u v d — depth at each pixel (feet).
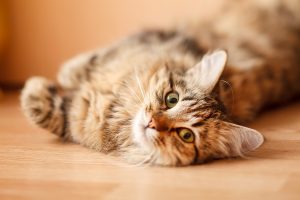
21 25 3.21
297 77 2.85
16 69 3.25
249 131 1.96
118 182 1.72
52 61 3.22
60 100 2.16
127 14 3.11
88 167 1.87
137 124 1.92
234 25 2.70
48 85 2.20
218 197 1.59
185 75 2.07
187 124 1.90
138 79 2.05
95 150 2.07
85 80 2.23
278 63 2.70
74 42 3.18
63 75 2.34
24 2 3.18
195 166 1.89
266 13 2.78
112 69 2.21
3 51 3.16
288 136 2.20
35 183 1.70
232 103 2.27
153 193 1.62
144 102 1.97
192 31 2.63
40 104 2.12
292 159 1.92
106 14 3.13
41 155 2.00
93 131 2.05
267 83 2.62
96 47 3.11
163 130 1.87
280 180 1.71
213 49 2.47
